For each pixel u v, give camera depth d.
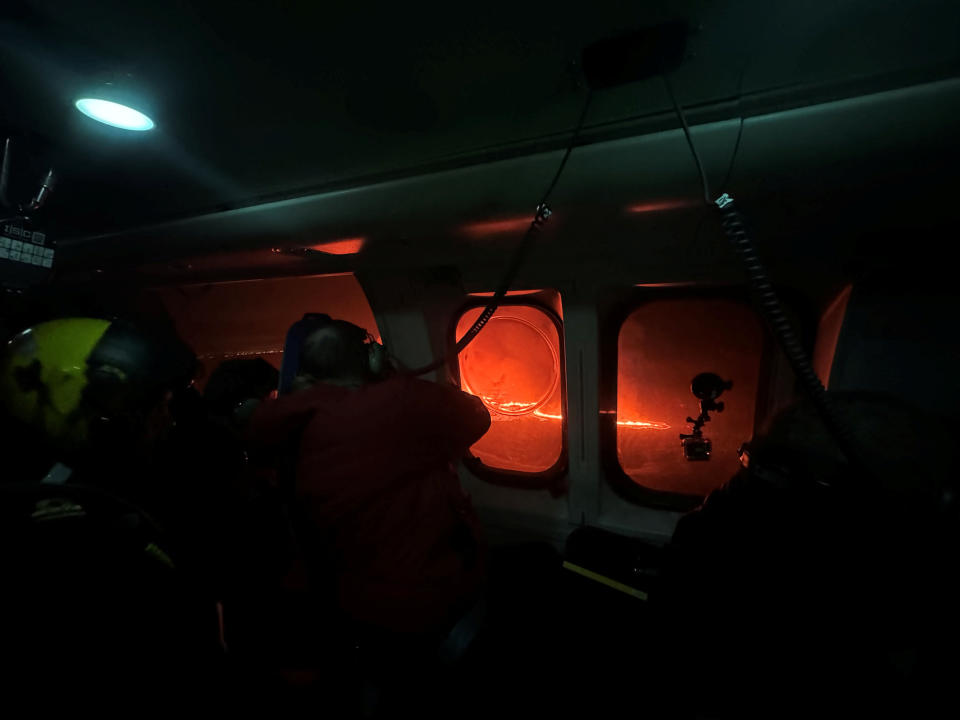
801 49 0.84
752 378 2.05
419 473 1.29
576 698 1.49
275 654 1.73
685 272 1.84
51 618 0.53
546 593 2.16
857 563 0.57
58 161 1.49
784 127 1.01
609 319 2.13
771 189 1.17
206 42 0.92
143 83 1.05
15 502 0.58
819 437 0.61
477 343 2.55
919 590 0.54
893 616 0.55
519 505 2.58
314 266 2.42
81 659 0.54
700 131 1.08
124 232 2.26
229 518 1.68
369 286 2.46
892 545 0.56
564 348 2.20
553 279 2.05
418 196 1.50
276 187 1.65
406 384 1.34
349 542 1.28
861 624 0.57
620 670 1.44
